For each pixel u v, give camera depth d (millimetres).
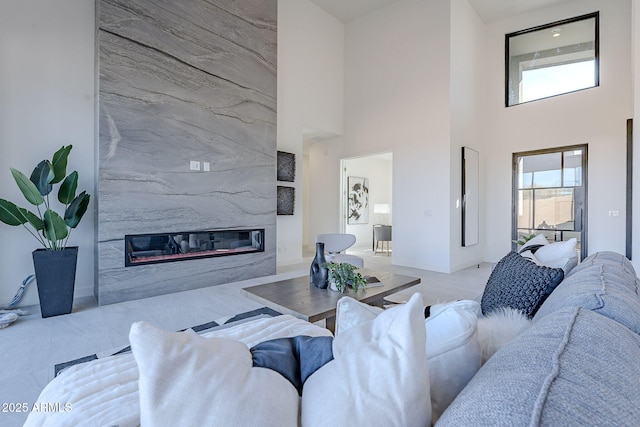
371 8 5852
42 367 1955
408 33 5383
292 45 5594
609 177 4852
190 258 3711
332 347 668
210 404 466
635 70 2617
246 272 4238
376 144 5891
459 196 5133
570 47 5242
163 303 3180
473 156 5480
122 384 964
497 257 5883
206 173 3824
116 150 3162
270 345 722
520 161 5680
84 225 3455
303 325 1492
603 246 4895
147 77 3352
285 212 5539
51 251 2791
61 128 3299
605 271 1158
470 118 5438
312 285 2564
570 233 5176
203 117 3797
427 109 5133
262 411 481
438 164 4996
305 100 5832
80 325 2615
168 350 502
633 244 2637
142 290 3350
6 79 3029
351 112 6324
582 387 421
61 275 2834
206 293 3543
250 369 582
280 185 5469
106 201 3111
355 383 533
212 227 3881
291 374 641
